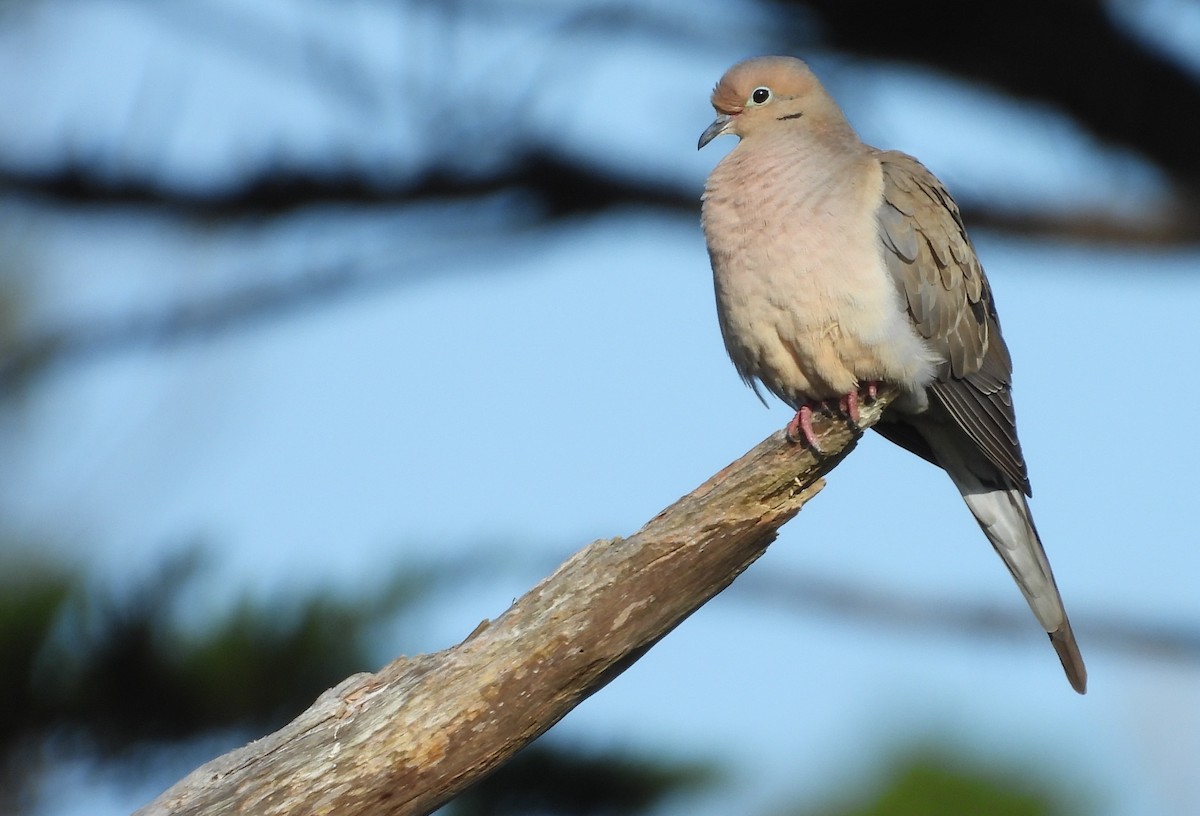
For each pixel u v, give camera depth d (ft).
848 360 33.30
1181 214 35.14
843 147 35.40
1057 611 37.11
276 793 22.12
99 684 30.50
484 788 31.45
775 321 33.32
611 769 31.71
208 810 21.98
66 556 32.78
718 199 33.94
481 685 22.59
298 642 31.40
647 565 23.29
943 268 34.27
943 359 34.45
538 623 22.86
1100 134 35.55
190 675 30.81
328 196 34.65
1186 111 34.65
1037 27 34.12
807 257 32.81
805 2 34.91
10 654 30.25
